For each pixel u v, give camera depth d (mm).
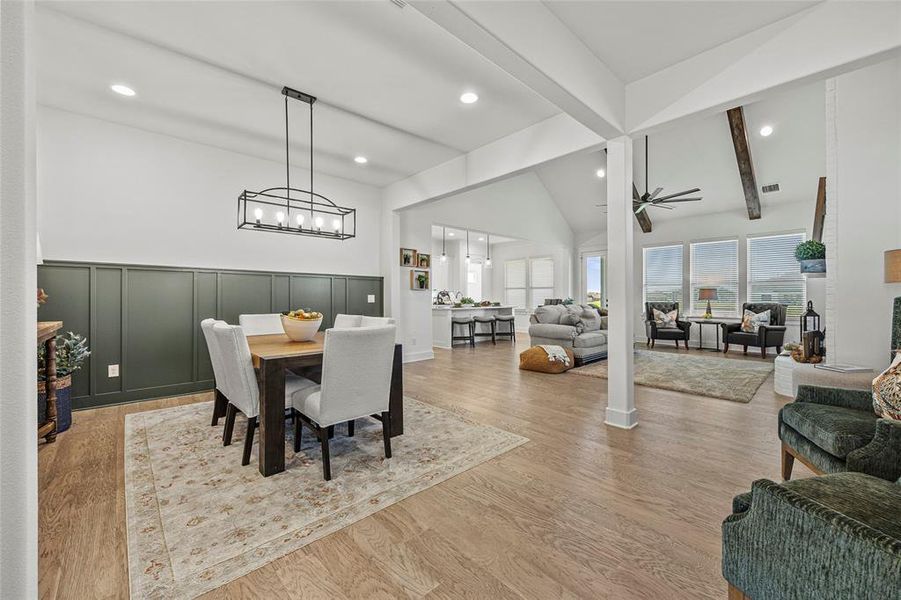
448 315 7574
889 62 2895
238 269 4340
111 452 2480
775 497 916
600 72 2596
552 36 2191
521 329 11086
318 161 4605
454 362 5914
